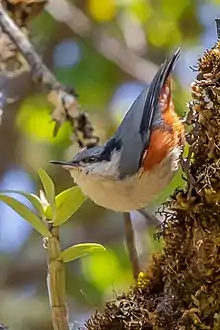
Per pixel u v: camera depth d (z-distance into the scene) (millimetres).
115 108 3533
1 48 3215
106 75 3564
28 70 3234
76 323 3004
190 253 2918
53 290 2902
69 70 3547
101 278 3352
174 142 3012
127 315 2924
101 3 3436
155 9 3533
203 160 2930
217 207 2912
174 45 3498
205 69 2932
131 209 3035
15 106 3568
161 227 2957
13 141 3742
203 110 2926
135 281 2990
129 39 3598
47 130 3537
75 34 3609
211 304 2904
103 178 3021
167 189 3168
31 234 3883
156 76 3010
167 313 2914
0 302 3555
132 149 3014
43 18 3578
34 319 3506
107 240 3770
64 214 2908
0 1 3186
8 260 3812
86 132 3115
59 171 3672
